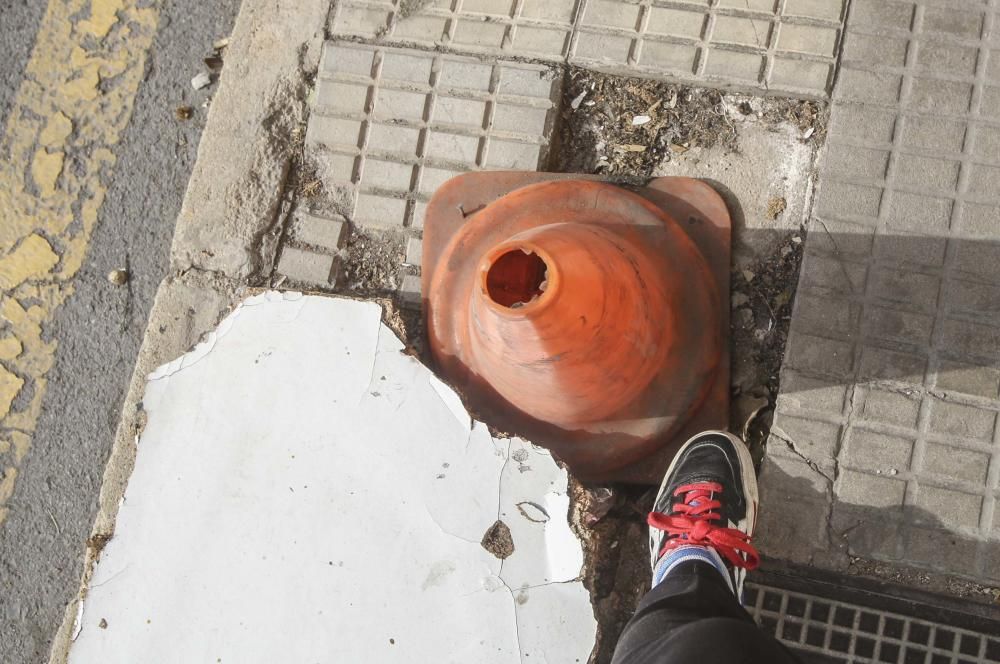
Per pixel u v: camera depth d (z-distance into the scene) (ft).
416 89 8.91
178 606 7.32
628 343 6.96
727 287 8.06
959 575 7.39
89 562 7.50
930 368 7.73
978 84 8.13
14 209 10.06
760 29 8.45
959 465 7.54
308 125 9.05
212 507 7.47
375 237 8.82
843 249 8.00
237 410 7.66
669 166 8.54
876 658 7.59
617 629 7.81
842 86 8.26
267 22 9.31
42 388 9.79
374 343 7.68
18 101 10.22
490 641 6.92
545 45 8.74
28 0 10.35
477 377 7.73
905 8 8.32
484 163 8.70
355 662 7.04
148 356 8.82
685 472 7.68
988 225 7.88
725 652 5.60
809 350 7.88
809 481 7.68
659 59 8.54
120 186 9.94
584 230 7.36
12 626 9.46
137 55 10.10
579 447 7.66
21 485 9.68
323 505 7.36
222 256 8.94
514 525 7.11
